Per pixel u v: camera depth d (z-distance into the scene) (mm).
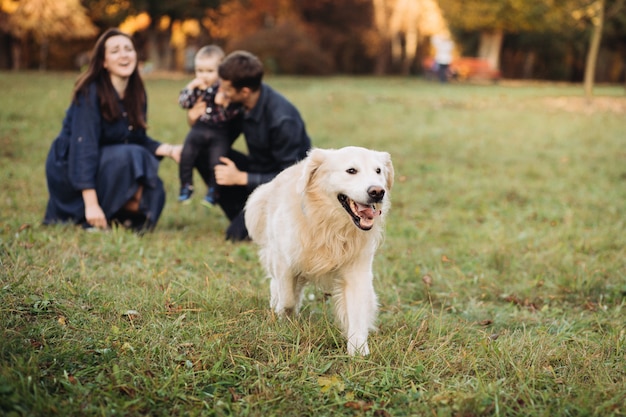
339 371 3438
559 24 37531
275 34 37500
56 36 36438
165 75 35219
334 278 4051
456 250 6293
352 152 3832
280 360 3402
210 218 7125
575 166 11328
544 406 3031
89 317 3674
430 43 50781
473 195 8867
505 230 7121
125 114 6180
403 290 5133
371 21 50438
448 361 3514
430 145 13133
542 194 9133
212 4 39312
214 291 4309
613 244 6578
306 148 6250
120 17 36531
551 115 18828
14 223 5910
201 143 6156
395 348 3629
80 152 5836
